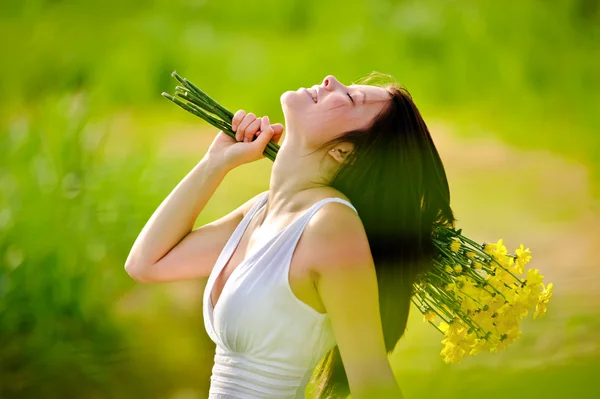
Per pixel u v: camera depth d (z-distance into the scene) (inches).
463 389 298.8
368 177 170.4
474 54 816.3
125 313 376.5
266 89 773.3
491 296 178.4
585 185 557.3
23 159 418.3
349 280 157.0
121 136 624.7
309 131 169.0
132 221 398.0
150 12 884.0
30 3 800.3
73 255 380.8
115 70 749.3
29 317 367.2
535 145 657.6
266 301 161.0
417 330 358.0
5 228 382.9
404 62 817.5
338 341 158.9
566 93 759.1
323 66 812.0
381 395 155.4
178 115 704.4
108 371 347.6
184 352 358.9
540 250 459.8
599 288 394.3
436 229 182.4
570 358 309.4
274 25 909.8
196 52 813.9
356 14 900.6
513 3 877.2
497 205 531.8
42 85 693.9
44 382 343.3
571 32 855.7
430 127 715.4
